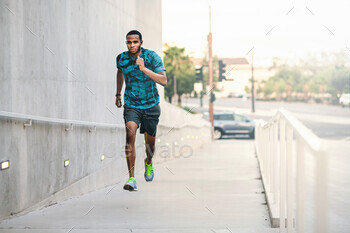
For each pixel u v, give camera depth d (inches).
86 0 171.6
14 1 173.0
